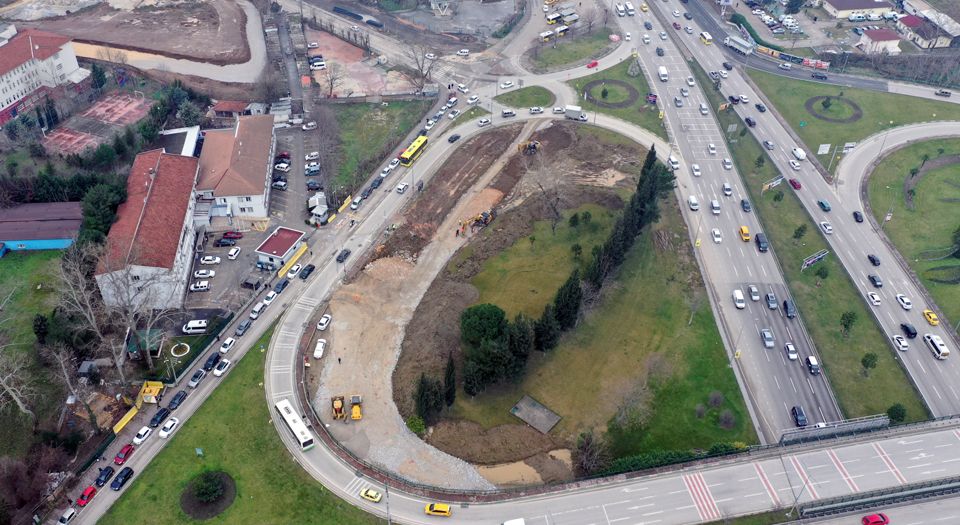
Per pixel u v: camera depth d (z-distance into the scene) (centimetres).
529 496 13650
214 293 18012
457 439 14925
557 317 16800
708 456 14325
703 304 18175
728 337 17362
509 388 15938
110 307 16188
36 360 15738
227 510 13525
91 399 15300
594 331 17225
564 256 19212
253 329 17112
